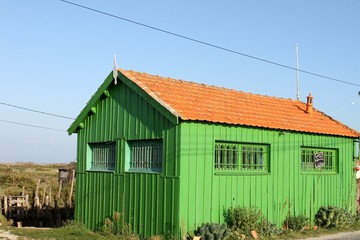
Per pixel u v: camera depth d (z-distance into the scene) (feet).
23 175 116.57
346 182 56.34
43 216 73.72
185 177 38.63
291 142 48.98
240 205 43.06
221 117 41.65
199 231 38.63
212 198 40.63
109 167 47.50
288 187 48.29
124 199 43.88
